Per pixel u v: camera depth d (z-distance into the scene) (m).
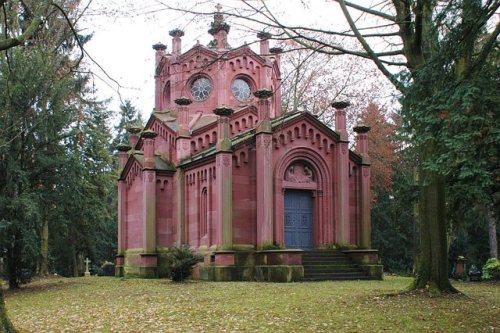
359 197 32.59
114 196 57.09
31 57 25.42
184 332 12.16
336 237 30.92
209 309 15.56
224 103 35.94
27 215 24.77
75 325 13.88
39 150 27.59
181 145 33.25
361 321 13.08
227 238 28.12
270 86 37.47
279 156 29.77
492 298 17.78
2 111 25.22
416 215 39.69
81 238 47.38
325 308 15.23
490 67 11.39
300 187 30.62
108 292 22.64
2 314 10.41
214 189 29.88
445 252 18.00
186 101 33.59
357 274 28.70
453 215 21.89
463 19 10.95
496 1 10.55
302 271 26.73
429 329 12.05
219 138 28.92
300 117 30.61
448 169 11.01
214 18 17.50
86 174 28.55
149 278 32.28
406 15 16.39
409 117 11.71
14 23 18.34
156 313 15.23
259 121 29.23
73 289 25.61
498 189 17.25
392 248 54.50
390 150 46.69
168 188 34.19
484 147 10.77
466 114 10.37
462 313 14.04
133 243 35.75
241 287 22.38
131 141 39.09
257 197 28.92
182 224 32.69
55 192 27.70
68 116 27.94
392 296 17.44
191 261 27.09
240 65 36.72
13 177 26.14
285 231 30.45
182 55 36.69
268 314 14.35
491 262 32.47
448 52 11.38
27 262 29.08
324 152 31.31
